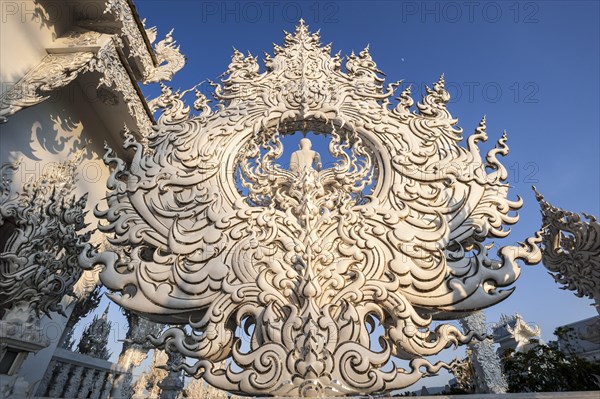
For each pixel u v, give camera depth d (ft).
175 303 9.93
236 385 8.81
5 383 8.71
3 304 10.20
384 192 12.04
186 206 11.64
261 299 9.80
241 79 15.15
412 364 8.98
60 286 11.46
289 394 8.48
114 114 21.53
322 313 9.62
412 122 13.57
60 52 16.83
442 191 11.89
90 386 18.57
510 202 11.53
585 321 36.37
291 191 12.30
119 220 11.35
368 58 16.15
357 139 13.47
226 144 13.12
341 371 8.78
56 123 18.61
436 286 10.11
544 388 25.16
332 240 11.08
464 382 29.45
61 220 11.75
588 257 10.86
